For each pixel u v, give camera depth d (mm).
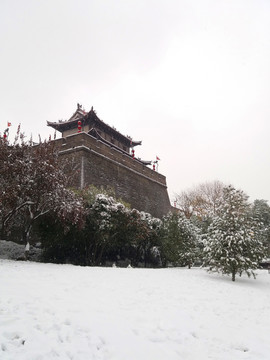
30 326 5207
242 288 13578
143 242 24594
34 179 16062
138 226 21344
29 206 17078
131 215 21359
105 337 5285
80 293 8078
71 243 20281
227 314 8148
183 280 13375
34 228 20188
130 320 6355
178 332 6129
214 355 5316
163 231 23875
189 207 44938
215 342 5949
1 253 20219
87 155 28625
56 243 19672
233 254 16109
